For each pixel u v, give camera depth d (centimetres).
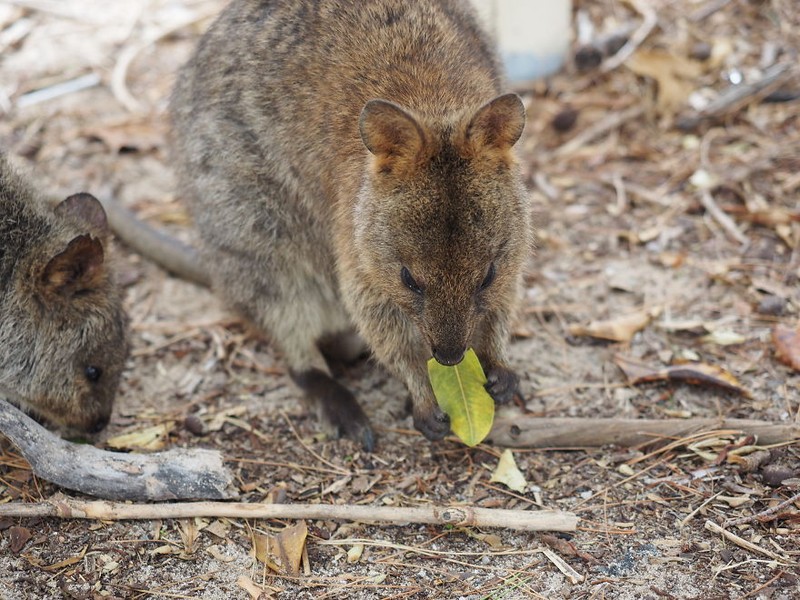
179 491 132
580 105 168
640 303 147
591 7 183
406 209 126
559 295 149
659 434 135
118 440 139
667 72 164
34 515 131
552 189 159
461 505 132
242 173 140
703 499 131
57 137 169
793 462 133
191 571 129
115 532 131
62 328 137
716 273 148
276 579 128
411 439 138
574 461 135
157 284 154
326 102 135
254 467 136
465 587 127
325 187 137
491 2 166
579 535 129
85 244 135
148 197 163
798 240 150
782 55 170
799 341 140
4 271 136
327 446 138
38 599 127
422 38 134
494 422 136
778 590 125
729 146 161
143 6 197
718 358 142
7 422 131
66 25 192
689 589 126
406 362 134
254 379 145
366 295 133
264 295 142
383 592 127
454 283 126
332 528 131
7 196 137
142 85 176
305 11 138
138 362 146
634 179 160
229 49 141
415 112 129
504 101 125
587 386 141
